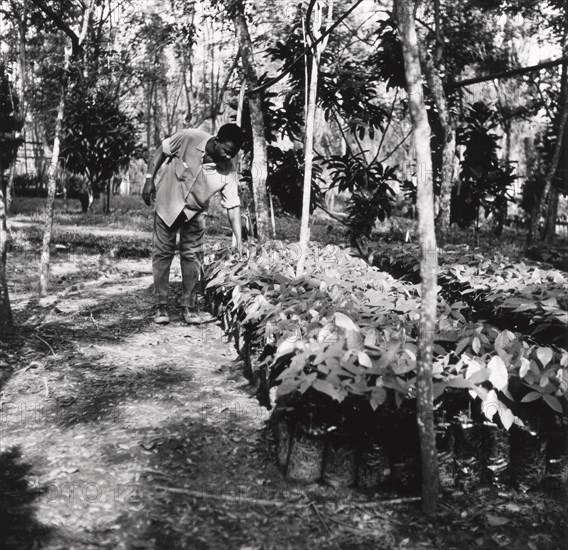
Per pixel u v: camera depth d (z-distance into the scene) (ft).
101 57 27.20
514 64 45.68
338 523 8.82
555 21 40.19
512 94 47.70
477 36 34.37
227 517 8.92
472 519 8.99
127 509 9.02
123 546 8.16
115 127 58.65
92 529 8.52
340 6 28.19
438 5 23.56
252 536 8.49
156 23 37.27
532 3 36.91
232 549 8.19
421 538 8.54
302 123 29.78
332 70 29.89
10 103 64.64
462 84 21.74
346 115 30.17
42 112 55.01
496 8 36.04
